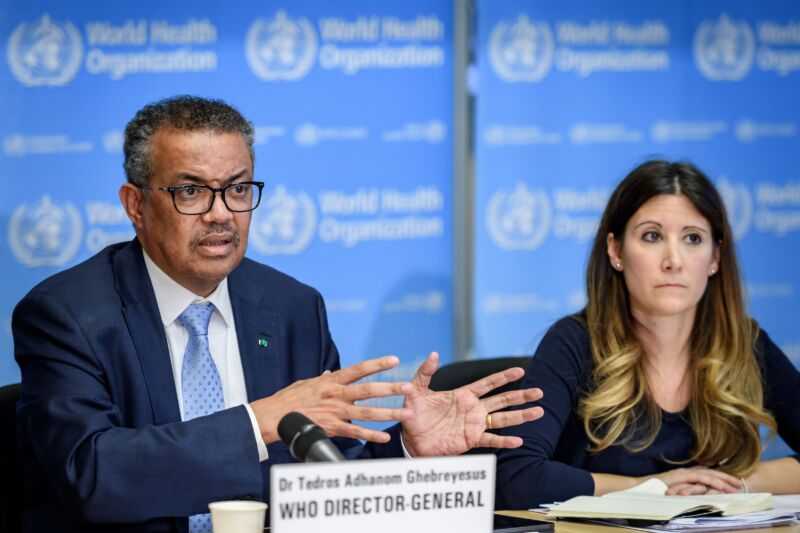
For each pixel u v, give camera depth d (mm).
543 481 5918
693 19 10797
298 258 10039
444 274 10406
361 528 3838
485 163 10383
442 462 3969
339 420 4988
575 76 10539
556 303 10633
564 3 10477
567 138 10555
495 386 5266
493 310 10484
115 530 5230
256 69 9852
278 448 5965
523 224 10500
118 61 9547
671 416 6602
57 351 5484
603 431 6598
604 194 10664
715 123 10930
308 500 3766
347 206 10125
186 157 5453
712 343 6727
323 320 6496
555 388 6582
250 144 5754
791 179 11125
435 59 10258
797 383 7090
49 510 5500
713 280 6777
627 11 10641
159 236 5602
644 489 5781
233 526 4133
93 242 9578
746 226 11055
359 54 10070
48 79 9406
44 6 9367
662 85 10773
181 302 5840
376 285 10242
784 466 6512
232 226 5578
